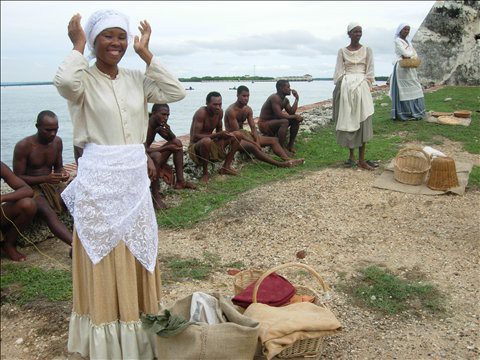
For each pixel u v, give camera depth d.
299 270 4.93
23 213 5.02
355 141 7.94
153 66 3.21
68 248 5.68
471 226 5.76
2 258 5.34
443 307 4.16
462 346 3.63
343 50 7.75
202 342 2.96
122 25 3.01
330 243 5.53
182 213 6.55
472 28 17.41
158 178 6.76
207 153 7.66
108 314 3.16
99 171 3.09
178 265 5.07
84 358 3.40
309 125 11.47
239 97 8.33
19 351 3.74
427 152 7.45
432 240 5.52
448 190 6.80
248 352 3.02
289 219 6.12
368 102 7.76
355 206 6.54
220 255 5.36
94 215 3.08
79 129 3.14
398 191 6.96
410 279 4.69
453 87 17.28
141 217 3.20
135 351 3.19
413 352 3.59
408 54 11.05
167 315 3.02
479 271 4.78
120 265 3.13
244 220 6.13
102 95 3.07
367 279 4.66
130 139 3.17
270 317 3.24
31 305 4.25
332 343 3.72
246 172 8.36
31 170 5.55
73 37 3.04
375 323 3.98
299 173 8.09
